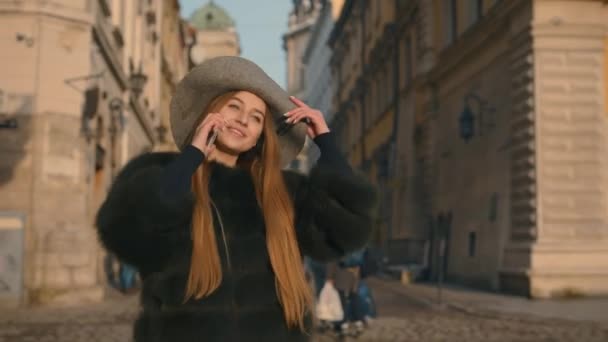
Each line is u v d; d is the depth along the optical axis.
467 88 20.31
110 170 17.61
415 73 25.91
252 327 2.05
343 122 47.50
